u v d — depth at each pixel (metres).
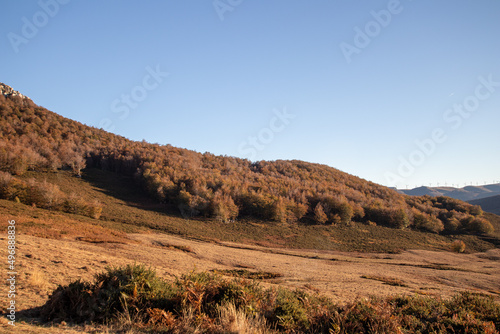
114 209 78.62
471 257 75.31
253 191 104.19
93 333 5.26
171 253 36.41
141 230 58.59
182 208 91.06
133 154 130.00
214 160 162.50
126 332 5.40
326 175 172.88
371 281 34.66
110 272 7.10
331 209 106.69
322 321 7.51
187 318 6.08
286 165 179.88
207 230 75.25
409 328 8.05
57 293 6.32
